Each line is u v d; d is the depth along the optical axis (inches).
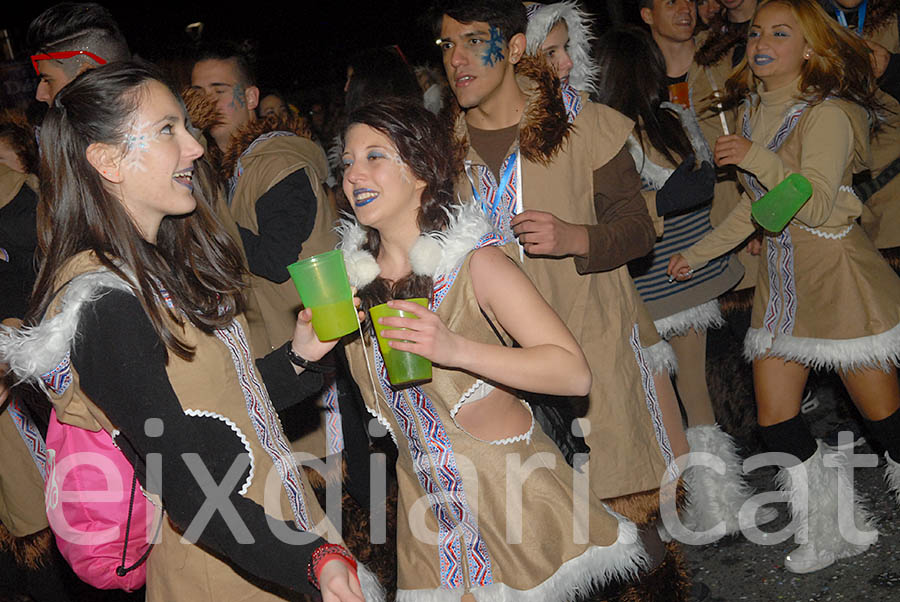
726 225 150.2
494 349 87.4
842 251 136.3
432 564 99.7
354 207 95.7
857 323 135.6
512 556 96.4
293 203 148.9
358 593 74.0
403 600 101.4
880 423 141.1
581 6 134.3
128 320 75.8
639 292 159.8
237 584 87.3
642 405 132.8
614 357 130.0
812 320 138.4
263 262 146.7
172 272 84.9
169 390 77.1
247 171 152.6
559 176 125.9
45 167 81.0
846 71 132.8
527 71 124.1
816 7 133.3
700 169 141.4
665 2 188.2
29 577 146.0
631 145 147.1
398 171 93.5
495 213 126.7
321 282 87.7
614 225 125.0
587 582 98.0
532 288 91.7
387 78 156.6
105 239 79.6
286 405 98.0
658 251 158.7
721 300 185.0
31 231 131.0
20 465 139.8
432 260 91.5
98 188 80.4
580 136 126.3
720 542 154.7
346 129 96.0
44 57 135.0
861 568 140.5
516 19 122.9
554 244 119.0
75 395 82.0
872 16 179.2
